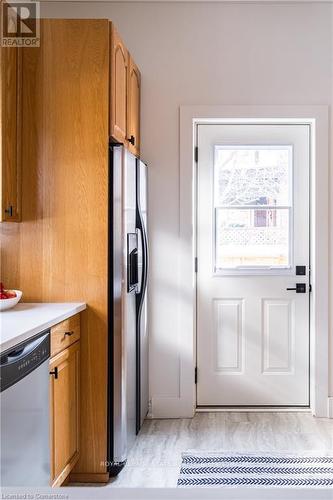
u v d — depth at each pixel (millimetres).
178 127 3611
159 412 3584
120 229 2660
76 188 2654
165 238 3611
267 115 3580
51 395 2145
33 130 2660
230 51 3600
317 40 3586
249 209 3723
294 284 3719
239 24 3596
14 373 1677
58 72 2646
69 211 2662
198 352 3717
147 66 3615
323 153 3580
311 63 3586
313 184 3623
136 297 3094
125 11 3604
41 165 2662
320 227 3582
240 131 3725
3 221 2398
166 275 3611
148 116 3613
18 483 1726
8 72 2439
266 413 3641
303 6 3586
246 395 3721
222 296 3713
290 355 3725
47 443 2055
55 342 2205
